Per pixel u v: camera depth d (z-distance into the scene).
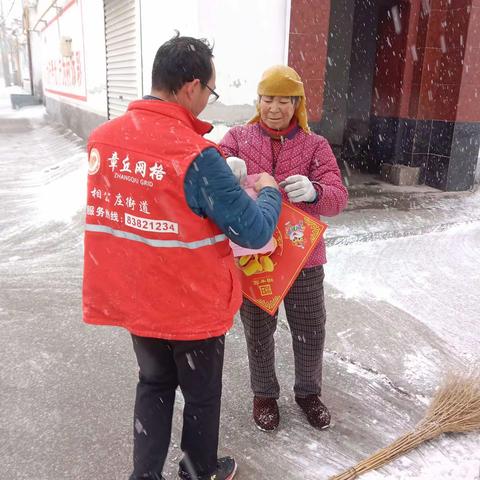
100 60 9.14
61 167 8.93
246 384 2.94
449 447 2.38
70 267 4.77
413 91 7.82
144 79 6.50
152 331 1.77
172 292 1.72
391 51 8.04
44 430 2.51
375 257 4.86
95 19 9.17
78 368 3.08
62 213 6.36
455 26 7.17
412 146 7.93
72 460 2.31
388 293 4.12
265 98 2.23
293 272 2.23
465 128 7.38
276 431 2.53
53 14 14.40
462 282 4.36
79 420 2.59
